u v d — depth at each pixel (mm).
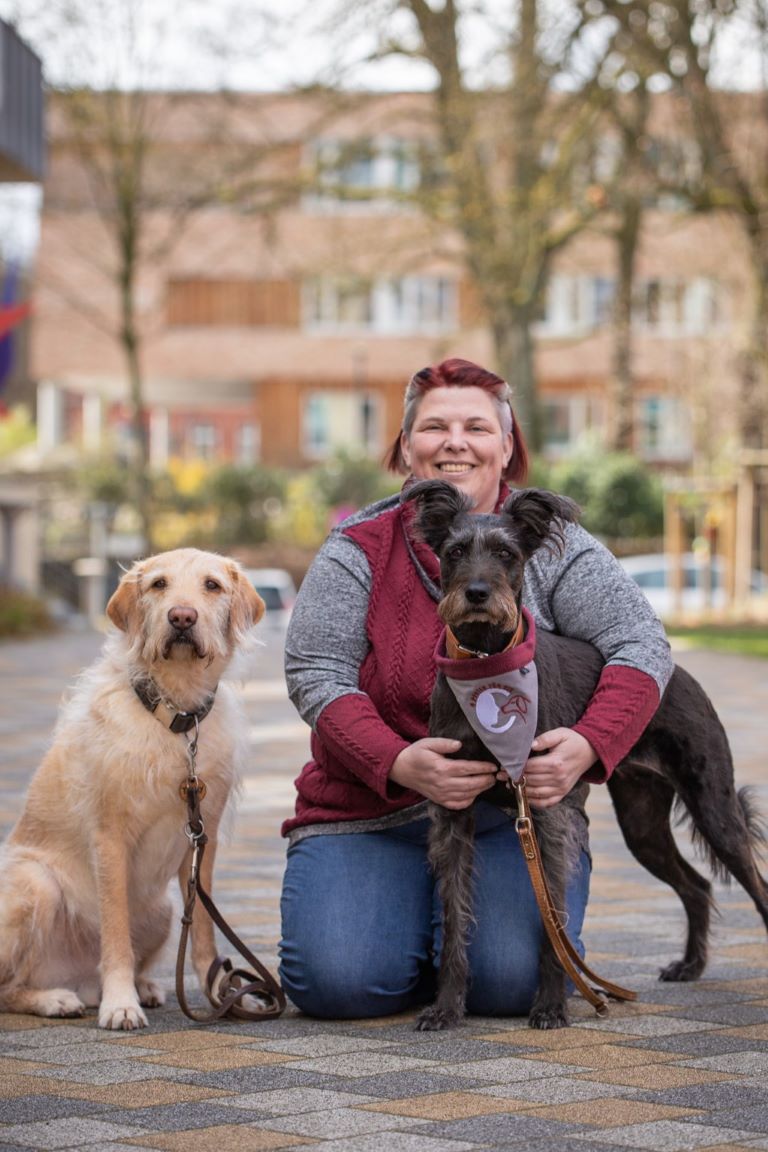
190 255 51438
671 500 29594
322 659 5266
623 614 5242
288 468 52031
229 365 52062
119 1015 4836
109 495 44250
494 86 29531
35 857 5164
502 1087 4062
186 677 4969
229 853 8125
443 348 38812
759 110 28109
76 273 50969
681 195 28562
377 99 32594
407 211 46094
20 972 5078
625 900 7031
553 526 5117
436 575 5285
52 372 51469
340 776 5242
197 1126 3705
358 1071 4254
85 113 36062
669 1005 5102
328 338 52062
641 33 26609
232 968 5395
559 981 4863
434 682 5129
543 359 52000
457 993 4879
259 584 34125
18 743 12805
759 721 14539
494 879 5078
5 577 30375
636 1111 3820
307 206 50625
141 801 4949
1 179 21766
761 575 31000
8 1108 3875
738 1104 3883
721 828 5172
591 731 4867
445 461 5496
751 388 31547
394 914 5062
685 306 49875
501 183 36781
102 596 34375
